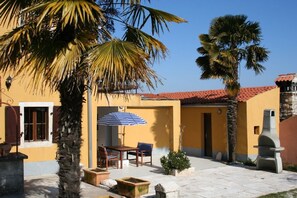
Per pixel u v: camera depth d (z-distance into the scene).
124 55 5.79
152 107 19.48
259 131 19.00
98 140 18.81
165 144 19.84
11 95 13.45
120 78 5.77
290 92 21.77
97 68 5.67
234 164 17.50
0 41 6.47
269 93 19.56
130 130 18.80
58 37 6.43
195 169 16.08
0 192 10.77
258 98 18.97
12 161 10.95
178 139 19.56
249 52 17.23
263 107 19.22
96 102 15.52
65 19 5.61
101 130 18.72
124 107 18.45
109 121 15.24
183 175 14.58
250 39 17.03
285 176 14.55
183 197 11.16
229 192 11.86
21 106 13.62
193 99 21.72
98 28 6.70
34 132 14.05
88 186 12.42
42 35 6.43
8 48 6.52
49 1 5.86
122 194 11.15
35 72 6.17
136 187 10.75
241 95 19.62
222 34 17.12
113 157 15.56
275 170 15.38
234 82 17.41
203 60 18.00
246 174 14.95
